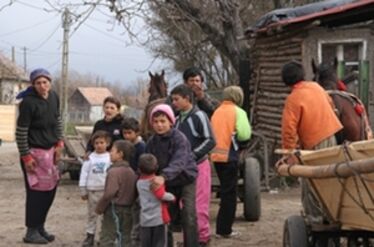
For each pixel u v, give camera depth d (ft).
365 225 18.67
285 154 21.49
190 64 95.81
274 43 55.52
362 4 45.01
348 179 17.97
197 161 25.93
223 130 29.32
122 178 24.82
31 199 29.66
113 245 25.08
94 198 28.04
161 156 24.16
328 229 20.80
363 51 50.62
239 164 33.37
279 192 47.60
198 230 25.46
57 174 30.25
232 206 30.32
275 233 31.91
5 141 129.49
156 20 71.31
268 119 57.47
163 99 29.27
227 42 68.33
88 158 28.40
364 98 49.60
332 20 48.44
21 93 29.43
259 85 59.72
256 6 94.73
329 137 22.33
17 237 31.17
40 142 29.43
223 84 109.09
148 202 23.38
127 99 194.18
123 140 25.85
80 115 244.63
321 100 22.50
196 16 68.08
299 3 84.02
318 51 50.34
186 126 26.00
